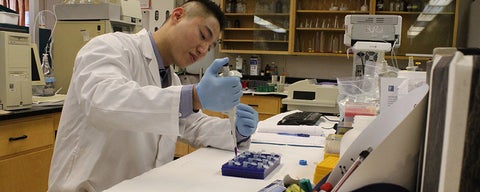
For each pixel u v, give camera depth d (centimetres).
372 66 178
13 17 229
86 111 105
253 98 387
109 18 288
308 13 450
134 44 136
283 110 379
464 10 414
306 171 104
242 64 468
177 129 99
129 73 122
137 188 86
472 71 41
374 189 63
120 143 131
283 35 456
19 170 221
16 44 221
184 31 132
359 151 73
